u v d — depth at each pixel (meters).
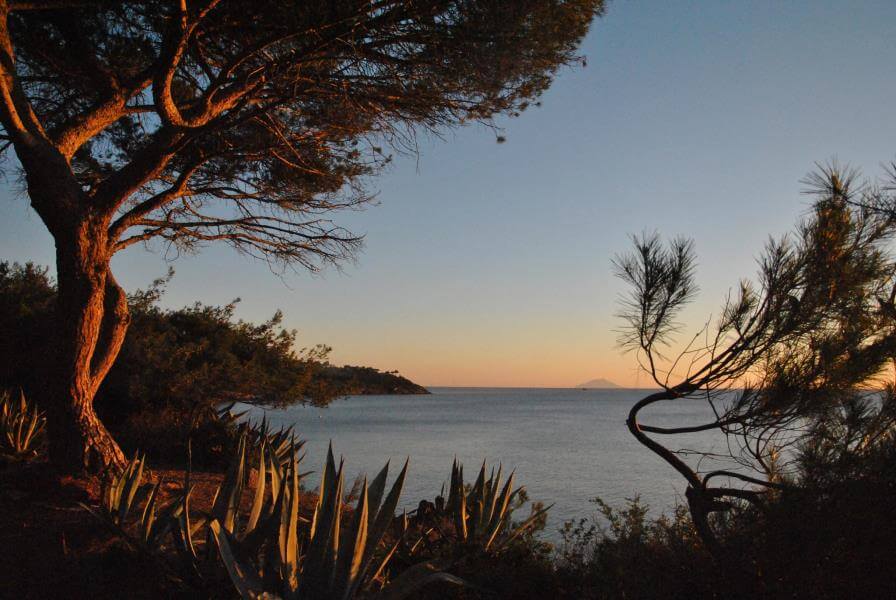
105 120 8.52
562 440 40.16
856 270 3.55
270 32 8.30
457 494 6.07
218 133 9.91
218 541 3.78
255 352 18.55
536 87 9.16
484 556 5.20
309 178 10.80
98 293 7.94
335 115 9.80
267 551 4.19
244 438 5.02
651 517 8.53
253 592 3.65
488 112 9.27
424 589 4.69
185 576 4.54
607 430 52.09
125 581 4.50
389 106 9.07
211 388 16.16
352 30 7.66
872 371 3.46
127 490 5.98
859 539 3.31
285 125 10.18
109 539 5.34
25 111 7.58
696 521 4.12
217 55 9.41
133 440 11.97
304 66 8.52
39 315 16.44
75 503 6.39
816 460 3.39
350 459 25.53
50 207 7.65
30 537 5.34
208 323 18.64
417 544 5.73
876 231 3.61
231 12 8.16
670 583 3.98
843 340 3.53
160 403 15.70
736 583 3.67
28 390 15.25
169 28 7.40
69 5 7.63
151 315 18.45
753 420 3.75
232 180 11.16
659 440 36.53
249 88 8.67
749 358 3.82
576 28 8.12
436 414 95.56
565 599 4.66
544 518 6.39
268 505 4.98
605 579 4.43
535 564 5.14
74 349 7.68
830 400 3.47
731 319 3.90
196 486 8.84
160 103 7.72
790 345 3.73
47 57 8.94
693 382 4.07
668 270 4.06
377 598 3.97
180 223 10.48
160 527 5.20
